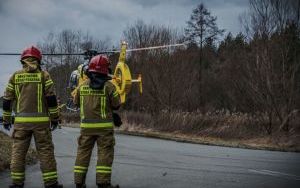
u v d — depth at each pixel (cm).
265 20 2367
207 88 4575
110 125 782
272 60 2309
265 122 2252
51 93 768
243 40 2716
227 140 2247
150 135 2394
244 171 1019
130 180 870
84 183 782
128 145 1706
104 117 777
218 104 4322
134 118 2959
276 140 2059
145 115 2995
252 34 2475
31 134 779
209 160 1234
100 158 771
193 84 4122
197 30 5816
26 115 765
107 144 775
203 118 2550
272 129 2227
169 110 3105
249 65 2425
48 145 773
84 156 779
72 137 2019
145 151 1460
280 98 2245
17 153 769
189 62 4262
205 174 955
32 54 778
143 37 4491
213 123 2480
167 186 811
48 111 782
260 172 1009
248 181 877
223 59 5250
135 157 1266
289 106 2228
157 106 3672
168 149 1573
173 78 3772
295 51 2300
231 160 1254
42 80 772
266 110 2303
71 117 4256
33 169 991
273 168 1093
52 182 770
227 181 871
